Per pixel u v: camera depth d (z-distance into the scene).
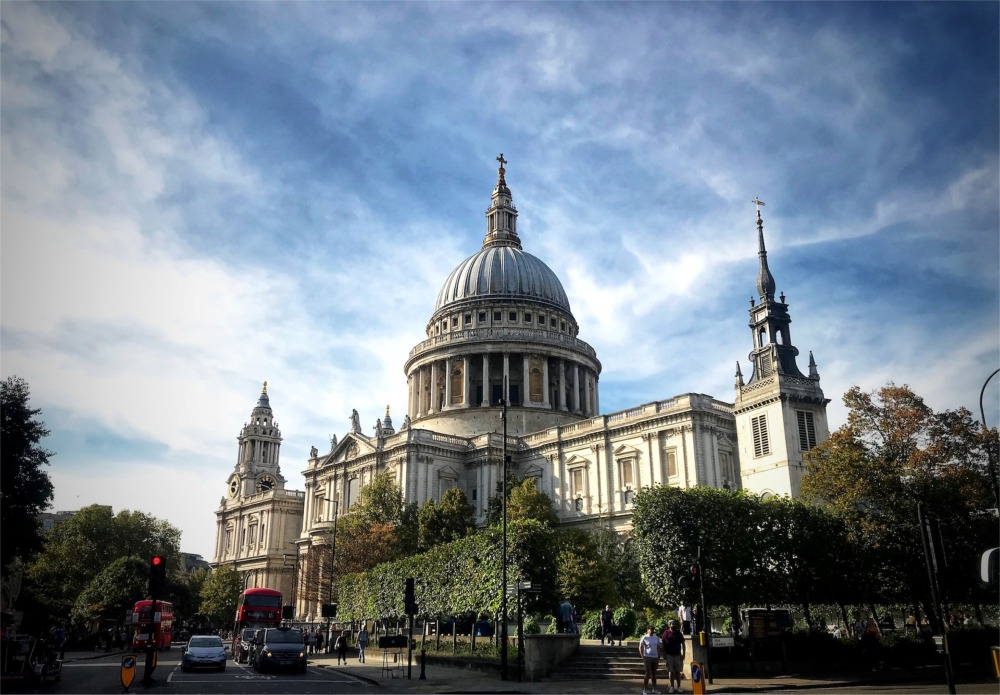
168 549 150.88
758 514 54.16
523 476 115.31
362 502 106.00
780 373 82.12
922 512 31.72
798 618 64.44
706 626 42.19
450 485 117.69
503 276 145.75
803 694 35.81
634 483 100.38
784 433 79.00
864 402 55.38
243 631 68.50
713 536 52.16
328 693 38.72
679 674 37.50
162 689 39.91
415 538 96.75
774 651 44.94
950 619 60.00
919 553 51.16
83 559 139.50
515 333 135.00
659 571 52.84
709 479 93.06
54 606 114.94
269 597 77.19
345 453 131.50
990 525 51.44
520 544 57.94
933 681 40.94
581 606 67.75
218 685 42.75
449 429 129.38
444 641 68.31
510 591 55.00
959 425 52.78
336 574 99.81
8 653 39.47
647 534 54.47
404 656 66.38
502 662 45.03
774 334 84.81
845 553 53.56
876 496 53.00
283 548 162.00
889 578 53.22
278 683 44.56
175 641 136.75
